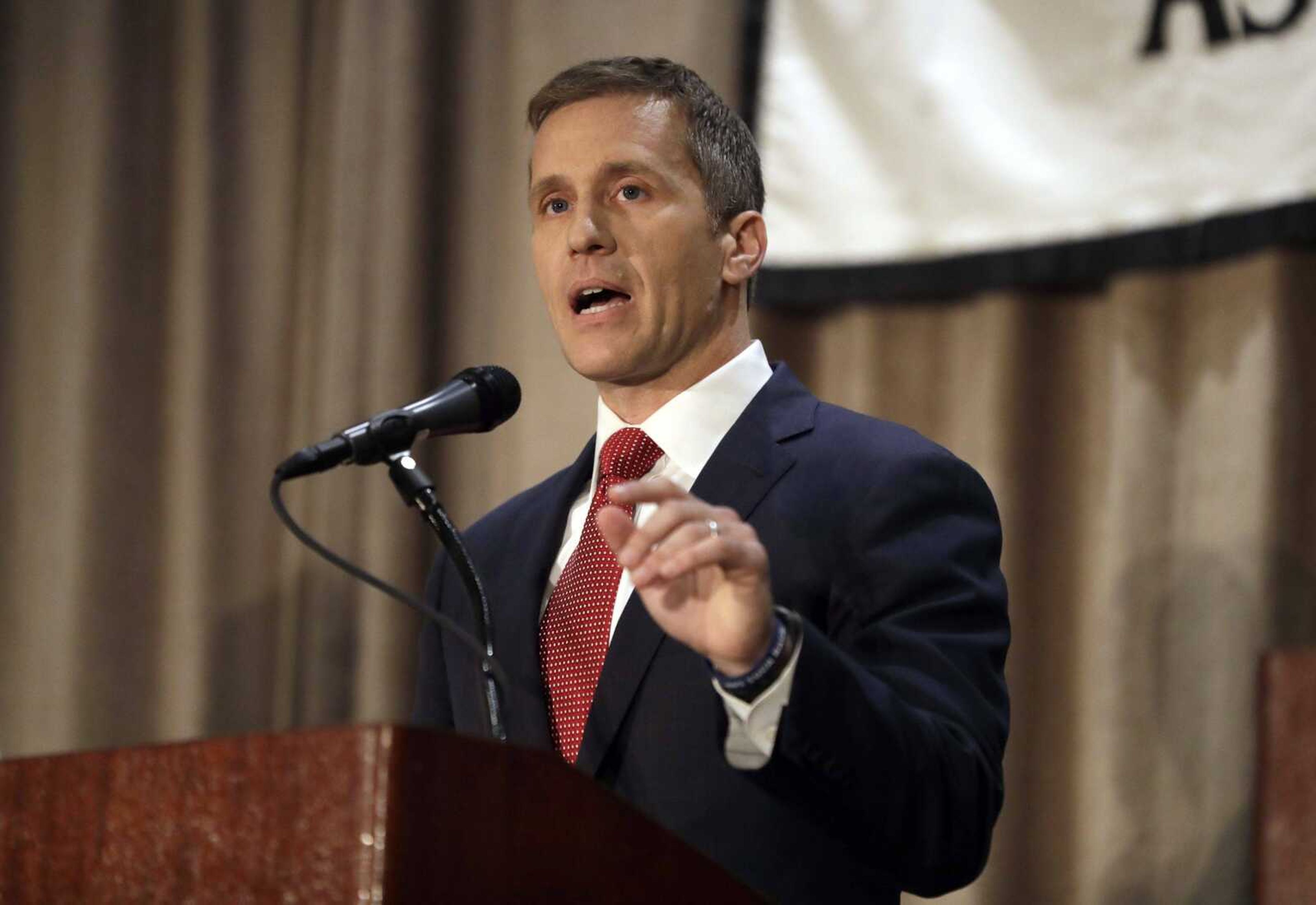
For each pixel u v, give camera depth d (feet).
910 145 32.53
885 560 16.06
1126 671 30.25
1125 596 30.42
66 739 38.27
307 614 36.63
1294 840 24.29
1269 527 29.60
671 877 11.86
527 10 36.52
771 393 18.37
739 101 34.27
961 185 32.04
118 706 38.32
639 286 18.35
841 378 33.68
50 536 38.88
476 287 36.37
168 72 39.96
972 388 32.53
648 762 15.83
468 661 18.24
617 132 18.75
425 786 10.61
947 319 33.06
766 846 15.23
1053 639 31.86
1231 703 29.48
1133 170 30.66
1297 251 30.14
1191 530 30.37
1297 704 24.57
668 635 15.98
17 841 11.80
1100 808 30.14
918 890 14.85
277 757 10.94
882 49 32.94
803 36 33.58
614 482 18.30
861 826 14.05
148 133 39.78
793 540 16.56
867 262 32.60
